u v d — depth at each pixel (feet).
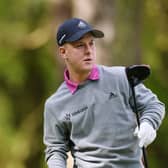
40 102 127.65
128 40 85.05
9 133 120.57
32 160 122.52
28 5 123.24
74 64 42.27
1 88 125.29
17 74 124.16
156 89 122.42
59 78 94.68
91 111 42.29
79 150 43.19
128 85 42.55
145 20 112.68
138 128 41.68
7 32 123.44
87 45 42.06
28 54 124.57
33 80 126.72
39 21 123.13
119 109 42.09
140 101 42.73
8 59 123.75
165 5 108.37
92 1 86.74
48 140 44.70
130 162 42.37
